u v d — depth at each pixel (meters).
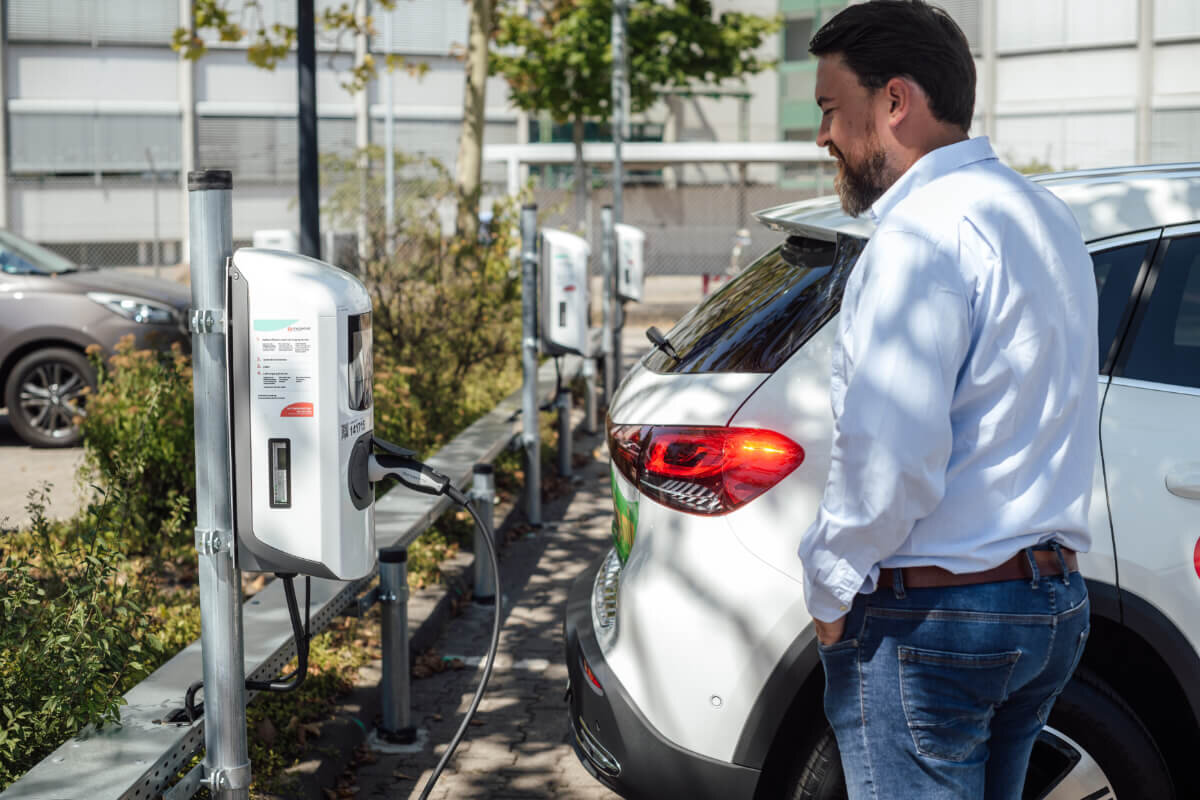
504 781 3.92
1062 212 2.02
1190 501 2.65
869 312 1.89
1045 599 1.96
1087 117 27.39
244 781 2.80
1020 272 1.91
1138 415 2.70
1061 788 2.64
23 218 28.16
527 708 4.51
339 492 2.62
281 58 11.91
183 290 9.81
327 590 3.88
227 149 29.02
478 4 13.00
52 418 9.21
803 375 2.68
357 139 29.56
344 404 2.62
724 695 2.65
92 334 9.09
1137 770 2.66
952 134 2.06
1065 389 1.96
